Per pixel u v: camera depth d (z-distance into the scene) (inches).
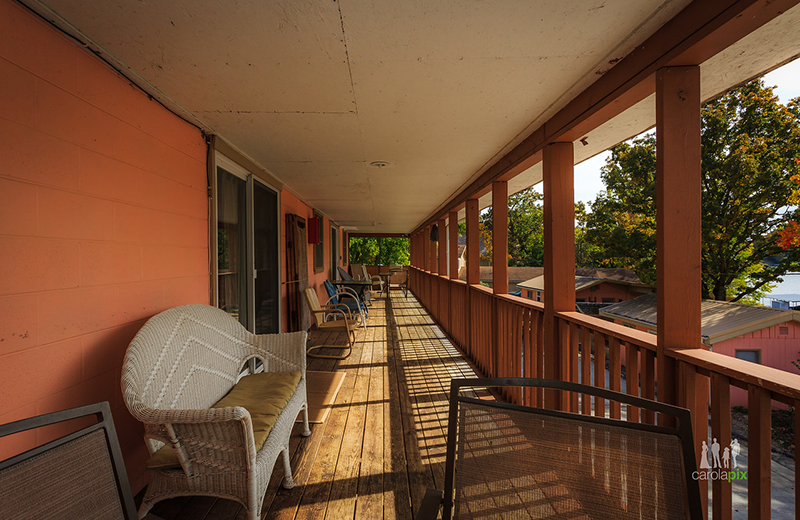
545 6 53.8
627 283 474.9
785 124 326.6
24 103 53.0
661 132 59.2
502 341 140.1
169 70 72.6
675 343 57.6
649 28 59.4
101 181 68.4
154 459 61.6
